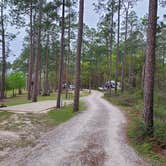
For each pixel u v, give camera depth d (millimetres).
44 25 29781
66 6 24141
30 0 31688
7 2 33219
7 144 10242
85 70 73625
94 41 54062
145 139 10508
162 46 44594
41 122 15828
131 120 17016
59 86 24578
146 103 11570
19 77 56406
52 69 59375
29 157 8438
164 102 25453
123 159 8375
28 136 11836
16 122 15422
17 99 38750
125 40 40875
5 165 7613
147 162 8141
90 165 7680
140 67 52906
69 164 7734
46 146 9961
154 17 11469
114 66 66062
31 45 34844
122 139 11320
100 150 9422
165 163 8062
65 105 27172
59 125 14961
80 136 11875
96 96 47812
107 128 13992
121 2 36094
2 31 35094
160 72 42312
